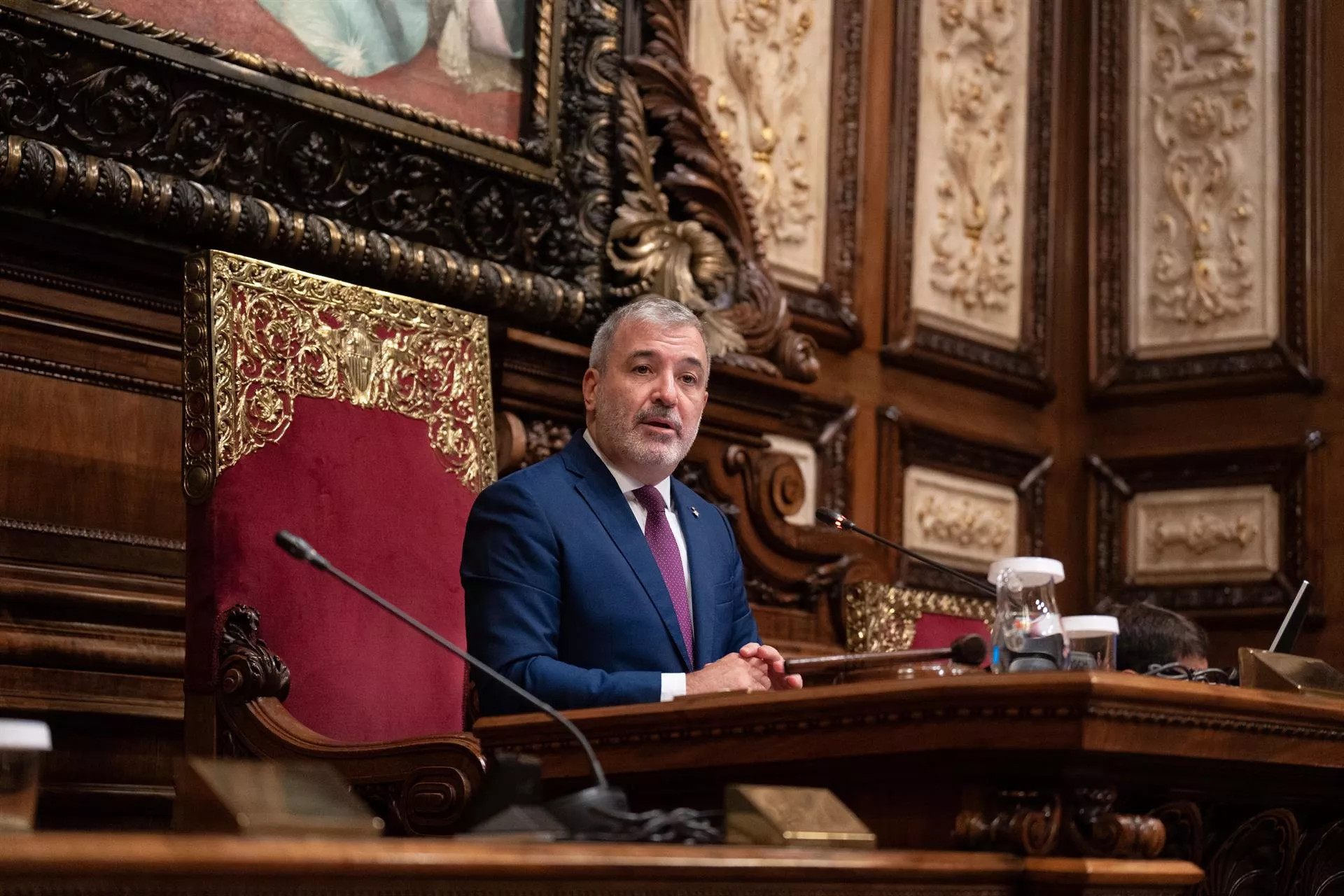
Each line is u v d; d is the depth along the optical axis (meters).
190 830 2.64
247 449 4.87
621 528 5.20
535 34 7.32
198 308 4.93
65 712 5.31
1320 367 10.06
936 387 9.89
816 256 9.19
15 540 5.52
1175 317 10.48
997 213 10.38
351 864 2.24
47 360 5.73
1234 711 3.47
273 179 6.35
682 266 7.68
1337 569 9.81
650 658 5.03
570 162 7.44
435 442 5.45
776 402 7.97
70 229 5.71
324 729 4.78
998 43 10.48
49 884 1.99
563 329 7.23
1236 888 4.04
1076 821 3.29
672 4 8.20
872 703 3.34
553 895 2.47
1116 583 10.41
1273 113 10.35
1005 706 3.19
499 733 3.98
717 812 3.15
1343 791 4.19
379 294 5.46
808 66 9.23
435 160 6.88
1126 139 10.77
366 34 6.70
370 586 5.04
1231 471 10.16
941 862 3.04
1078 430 10.70
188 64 6.04
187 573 4.80
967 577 5.27
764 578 7.93
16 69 5.65
